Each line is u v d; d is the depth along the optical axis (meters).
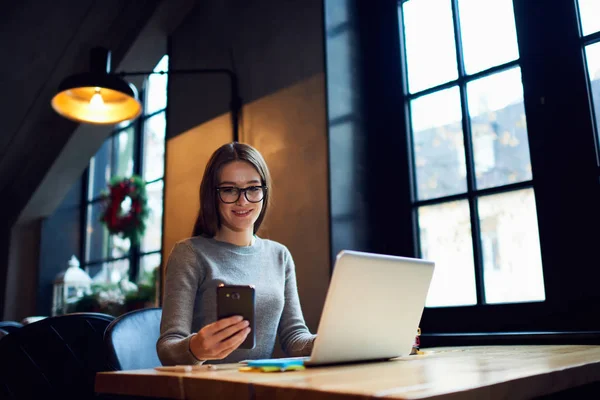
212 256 1.39
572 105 1.94
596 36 1.92
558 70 1.98
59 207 4.54
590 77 1.93
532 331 1.89
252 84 2.75
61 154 3.89
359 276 1.04
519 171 2.05
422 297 1.19
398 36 2.47
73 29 3.46
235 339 1.03
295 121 2.48
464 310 2.10
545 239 1.94
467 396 0.71
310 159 2.37
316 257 2.27
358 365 1.08
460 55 2.27
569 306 1.85
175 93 3.25
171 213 3.09
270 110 2.62
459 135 2.24
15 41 3.43
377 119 2.48
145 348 1.41
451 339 1.94
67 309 3.74
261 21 2.76
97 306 3.47
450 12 2.33
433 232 2.25
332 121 2.35
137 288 3.47
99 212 4.48
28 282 4.34
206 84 3.03
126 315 1.43
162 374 0.92
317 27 2.46
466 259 2.14
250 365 1.02
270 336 1.40
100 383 1.00
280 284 1.47
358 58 2.53
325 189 2.28
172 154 3.18
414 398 0.64
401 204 2.35
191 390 0.86
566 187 1.91
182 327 1.23
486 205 2.12
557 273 1.89
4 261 4.31
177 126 3.18
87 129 3.75
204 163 2.94
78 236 4.61
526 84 2.05
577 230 1.87
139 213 3.71
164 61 3.76
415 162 2.36
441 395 0.67
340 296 1.02
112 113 2.92
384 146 2.44
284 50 2.60
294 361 1.02
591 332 1.64
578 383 0.95
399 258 1.12
